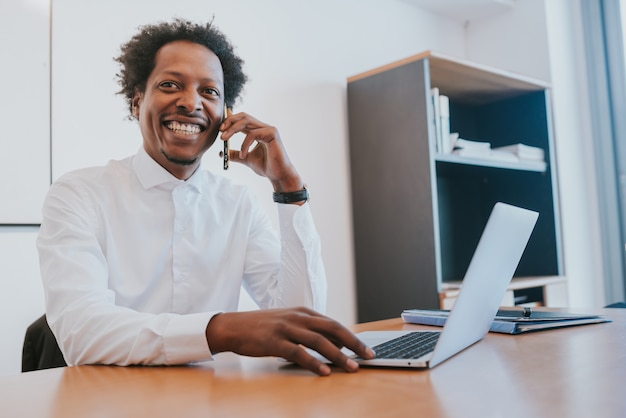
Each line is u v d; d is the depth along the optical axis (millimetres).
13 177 1852
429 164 2473
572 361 746
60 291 958
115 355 806
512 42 3393
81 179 1264
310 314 784
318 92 2752
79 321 880
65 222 1111
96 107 2053
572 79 3361
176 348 777
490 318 934
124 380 701
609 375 660
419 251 2510
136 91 1408
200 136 1286
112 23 2105
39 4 1933
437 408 534
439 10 3389
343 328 741
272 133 1310
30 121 1895
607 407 527
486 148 2770
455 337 765
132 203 1312
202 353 773
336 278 2719
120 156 2105
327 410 536
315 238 1347
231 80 1506
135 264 1306
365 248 2734
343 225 2775
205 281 1396
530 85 3014
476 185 3406
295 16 2695
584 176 3355
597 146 3354
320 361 738
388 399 571
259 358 842
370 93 2732
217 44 1408
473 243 3354
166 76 1243
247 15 2510
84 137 2020
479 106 3389
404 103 2582
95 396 620
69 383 690
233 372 734
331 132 2779
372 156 2715
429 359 708
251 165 1389
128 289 1289
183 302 1360
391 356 749
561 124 3232
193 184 1356
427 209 2480
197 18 2336
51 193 1204
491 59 3488
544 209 3105
